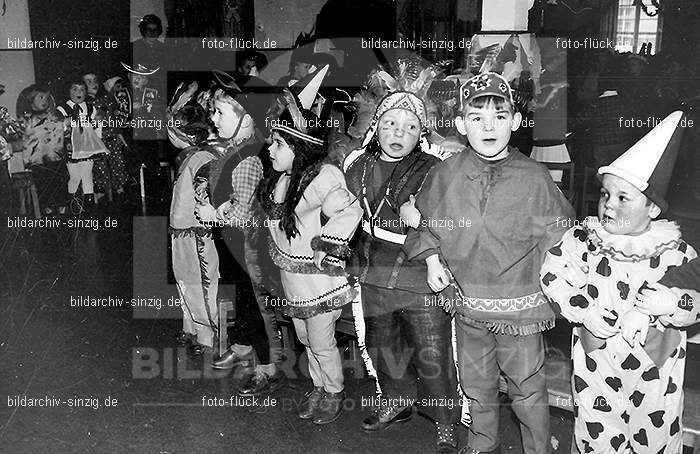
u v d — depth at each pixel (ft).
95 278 13.98
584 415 7.32
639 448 7.14
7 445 8.79
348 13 9.95
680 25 9.79
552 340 8.95
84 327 12.15
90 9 16.58
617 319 6.85
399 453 8.52
